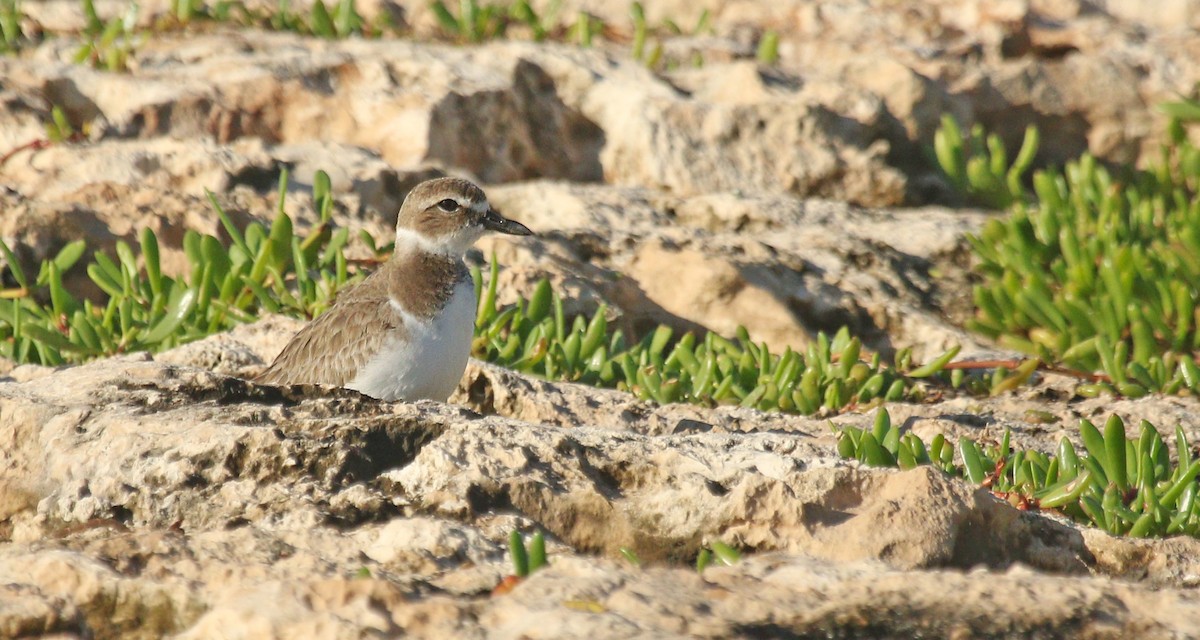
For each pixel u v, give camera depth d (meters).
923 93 17.92
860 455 9.05
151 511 7.54
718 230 16.02
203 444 7.73
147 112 15.91
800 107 17.19
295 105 16.38
